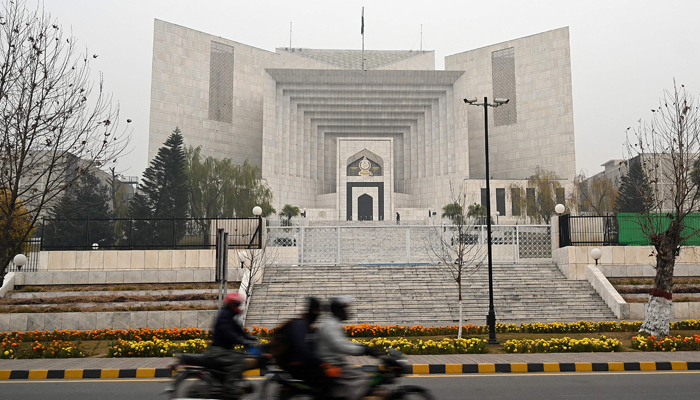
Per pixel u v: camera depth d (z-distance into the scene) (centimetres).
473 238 3003
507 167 8050
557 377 1209
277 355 771
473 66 8388
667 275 1859
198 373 870
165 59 7350
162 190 5712
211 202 5903
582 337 1862
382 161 7544
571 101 7606
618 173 8606
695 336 1673
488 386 1095
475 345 1579
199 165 5994
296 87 7512
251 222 2703
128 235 2938
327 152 7981
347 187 7494
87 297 2320
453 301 2423
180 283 2553
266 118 7350
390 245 3073
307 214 7275
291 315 2272
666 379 1173
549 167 7681
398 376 811
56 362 1427
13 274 2508
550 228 2962
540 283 2591
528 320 2277
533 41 7969
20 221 2498
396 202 7600
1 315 2128
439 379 1187
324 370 745
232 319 912
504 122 8112
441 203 7500
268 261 2841
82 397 1009
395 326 1998
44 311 2170
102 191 5962
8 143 1723
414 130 7919
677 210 1936
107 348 1697
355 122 7862
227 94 7838
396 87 7612
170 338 1930
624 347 1616
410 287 2556
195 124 7500
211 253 2631
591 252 2603
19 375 1266
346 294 2473
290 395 768
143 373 1274
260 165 8069
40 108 1744
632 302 2286
